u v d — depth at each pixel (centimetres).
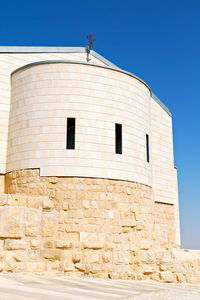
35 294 1096
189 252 2253
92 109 1930
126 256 1808
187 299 1222
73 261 1675
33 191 1833
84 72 1962
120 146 1978
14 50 2183
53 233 1719
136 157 2034
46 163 1850
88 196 1820
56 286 1312
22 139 1942
